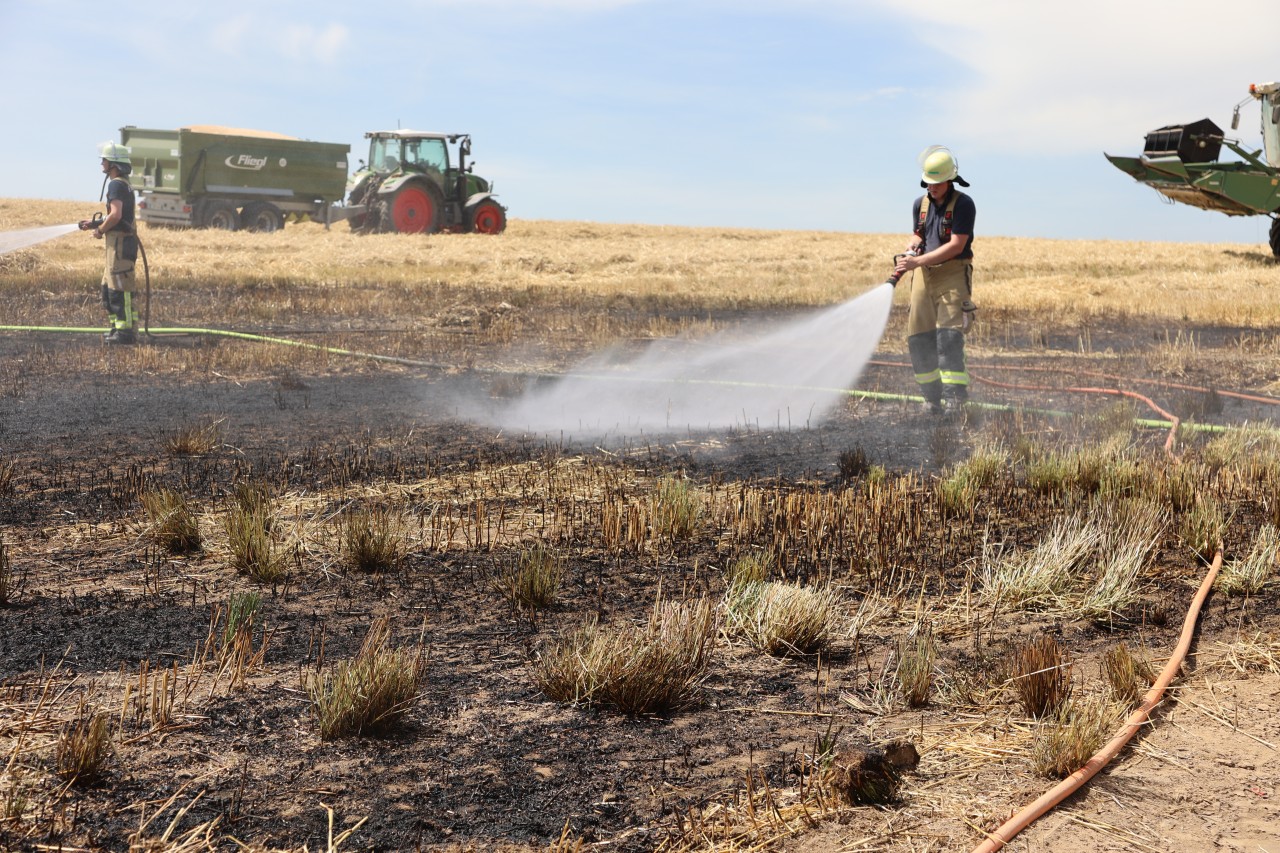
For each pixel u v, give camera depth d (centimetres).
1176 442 768
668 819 272
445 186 3625
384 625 398
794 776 296
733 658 388
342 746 303
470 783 286
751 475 670
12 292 1747
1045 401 1000
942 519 570
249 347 1224
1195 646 405
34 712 312
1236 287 2325
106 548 485
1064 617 435
